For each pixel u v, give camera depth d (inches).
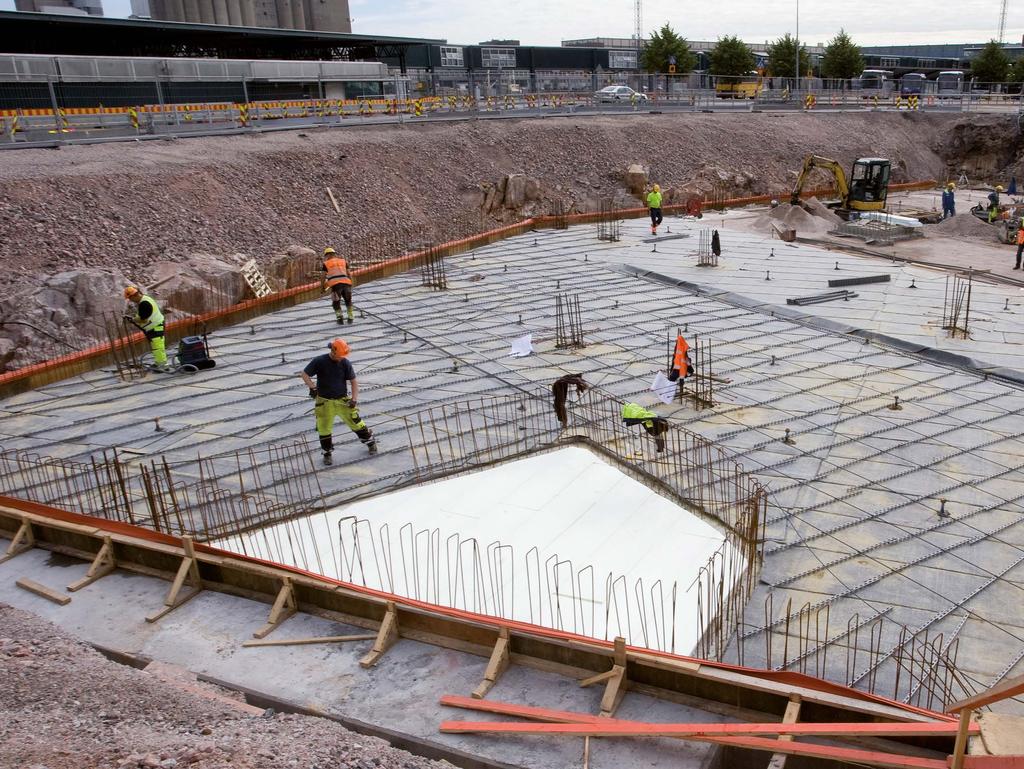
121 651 254.7
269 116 1205.1
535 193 1141.1
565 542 328.8
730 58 2070.6
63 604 284.2
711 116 1610.5
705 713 213.6
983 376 483.2
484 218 1094.4
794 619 268.7
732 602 273.9
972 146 1779.0
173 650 255.1
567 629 274.5
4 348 513.3
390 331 608.7
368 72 1465.3
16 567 311.3
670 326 597.0
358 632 259.6
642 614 266.2
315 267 764.0
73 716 200.4
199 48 1619.1
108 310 574.6
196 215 797.9
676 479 365.4
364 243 904.9
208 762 175.5
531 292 705.6
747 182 1371.8
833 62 2214.6
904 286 698.8
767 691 205.0
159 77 1090.1
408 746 208.7
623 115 1534.2
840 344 550.6
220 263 669.3
